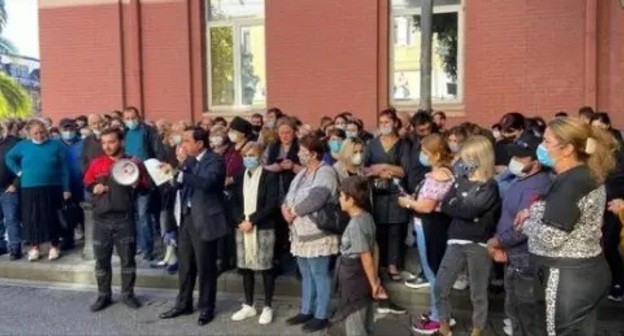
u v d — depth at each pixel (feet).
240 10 37.09
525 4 30.76
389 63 33.63
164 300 21.54
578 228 11.21
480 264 15.80
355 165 18.86
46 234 25.30
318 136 21.20
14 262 25.27
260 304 20.95
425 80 24.53
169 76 37.58
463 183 15.89
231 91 37.63
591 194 11.20
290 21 34.81
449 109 32.60
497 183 15.99
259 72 37.06
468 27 31.89
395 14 33.50
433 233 17.46
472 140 15.84
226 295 22.20
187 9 37.09
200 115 37.45
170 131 27.07
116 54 38.01
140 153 26.32
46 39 39.14
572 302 11.19
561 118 11.68
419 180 20.03
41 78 39.50
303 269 18.53
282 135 22.50
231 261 23.35
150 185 21.13
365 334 14.73
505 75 31.30
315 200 17.56
